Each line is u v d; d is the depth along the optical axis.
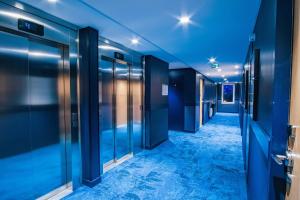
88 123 2.84
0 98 2.07
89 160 2.87
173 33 3.08
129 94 4.34
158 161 4.07
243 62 5.58
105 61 3.60
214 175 3.39
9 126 2.15
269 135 1.30
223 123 9.70
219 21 2.57
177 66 6.68
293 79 1.05
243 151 4.47
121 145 4.20
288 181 1.03
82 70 2.83
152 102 4.93
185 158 4.28
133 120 4.48
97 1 2.03
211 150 4.92
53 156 2.63
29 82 2.34
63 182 2.76
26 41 2.29
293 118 1.02
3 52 2.07
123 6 2.15
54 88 2.62
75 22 2.61
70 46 2.70
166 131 5.93
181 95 7.39
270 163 1.18
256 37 2.40
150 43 3.67
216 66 6.20
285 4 1.12
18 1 2.04
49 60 2.55
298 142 0.92
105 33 3.08
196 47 3.96
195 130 7.15
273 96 1.16
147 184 3.02
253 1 2.02
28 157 2.34
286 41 1.12
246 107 3.80
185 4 2.10
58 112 2.68
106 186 2.93
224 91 15.21
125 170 3.56
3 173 2.11
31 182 2.38
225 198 2.65
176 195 2.71
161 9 2.22
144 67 4.78
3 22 1.94
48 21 2.38
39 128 2.46
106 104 3.69
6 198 2.14
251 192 2.36
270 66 1.35
